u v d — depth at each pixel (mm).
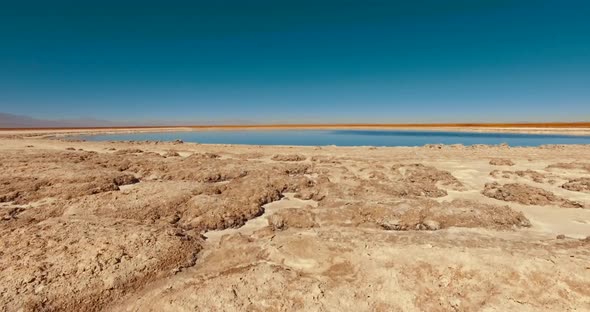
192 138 61656
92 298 6680
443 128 105625
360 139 56406
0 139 44438
